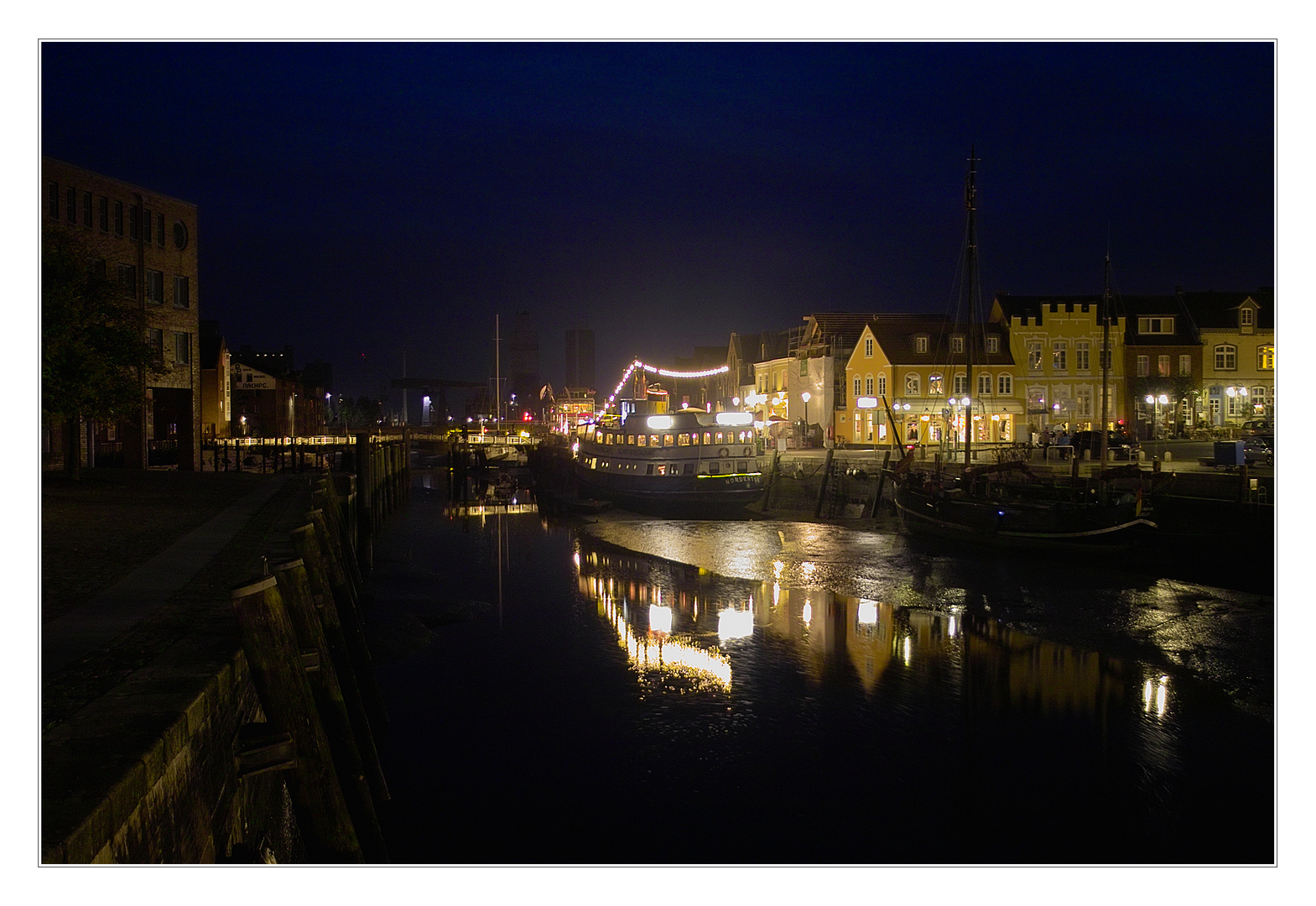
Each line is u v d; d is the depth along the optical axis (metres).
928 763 13.20
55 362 26.52
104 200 43.84
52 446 40.66
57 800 4.88
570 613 23.17
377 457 43.16
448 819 11.45
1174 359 68.62
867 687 16.69
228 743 7.84
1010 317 68.56
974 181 40.12
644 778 12.67
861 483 44.97
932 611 23.28
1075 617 22.23
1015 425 67.62
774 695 16.25
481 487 73.50
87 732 6.02
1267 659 18.50
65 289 26.53
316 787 8.02
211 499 27.78
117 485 32.72
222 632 9.67
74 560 15.23
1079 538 29.66
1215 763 13.20
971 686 16.73
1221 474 32.69
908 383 67.44
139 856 5.41
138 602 11.52
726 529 40.84
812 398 76.62
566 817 11.46
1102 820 11.45
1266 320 69.19
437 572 29.86
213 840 7.16
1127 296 71.62
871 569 29.67
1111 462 47.91
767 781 12.53
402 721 14.95
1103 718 15.02
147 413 47.38
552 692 16.41
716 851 10.62
